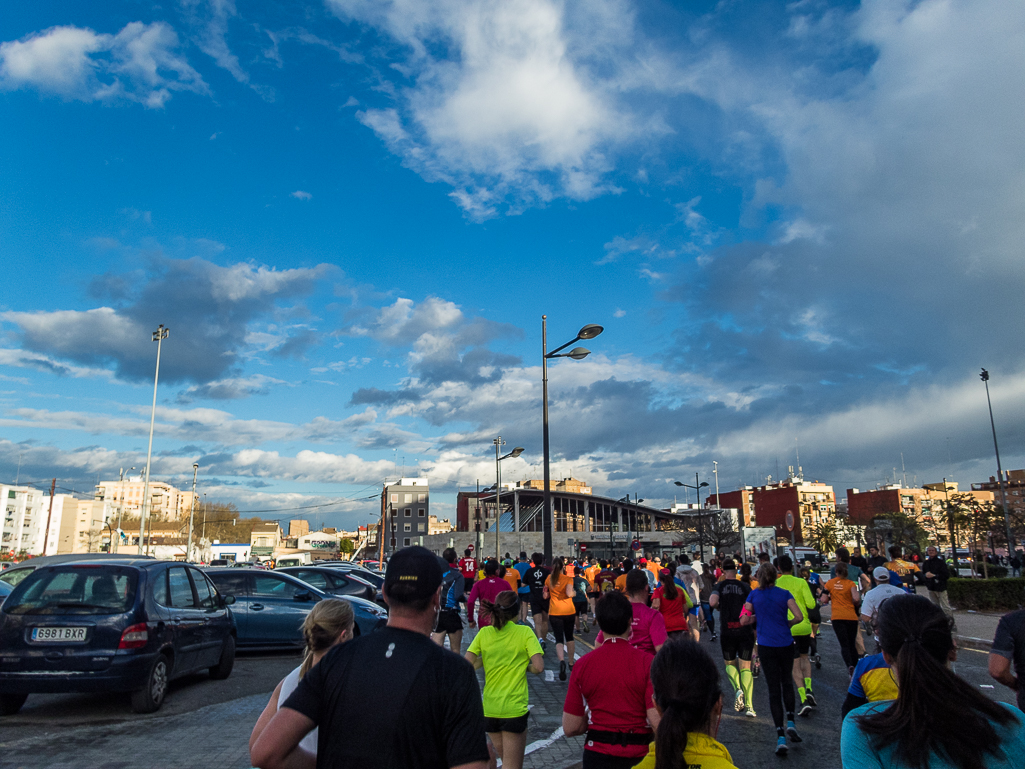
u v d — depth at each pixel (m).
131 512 162.38
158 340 49.34
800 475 122.12
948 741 2.08
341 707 2.17
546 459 17.84
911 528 69.62
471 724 2.19
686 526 61.28
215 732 7.57
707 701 2.50
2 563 67.81
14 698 8.37
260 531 157.75
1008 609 20.53
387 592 2.39
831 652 14.31
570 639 11.45
